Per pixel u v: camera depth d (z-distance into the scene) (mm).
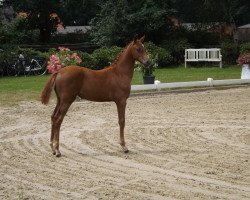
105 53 29672
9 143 11719
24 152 10789
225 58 35719
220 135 12367
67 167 9516
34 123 14445
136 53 11008
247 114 15562
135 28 36000
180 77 26734
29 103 18266
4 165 9680
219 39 39719
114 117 15320
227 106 17375
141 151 10789
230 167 9344
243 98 19500
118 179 8625
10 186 8297
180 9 45875
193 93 21328
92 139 12086
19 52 29547
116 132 12891
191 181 8469
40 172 9148
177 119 14766
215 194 7734
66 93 10625
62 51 20859
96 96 10922
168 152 10656
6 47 29359
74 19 49812
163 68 33938
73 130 13234
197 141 11711
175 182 8414
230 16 40344
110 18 35750
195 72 30219
